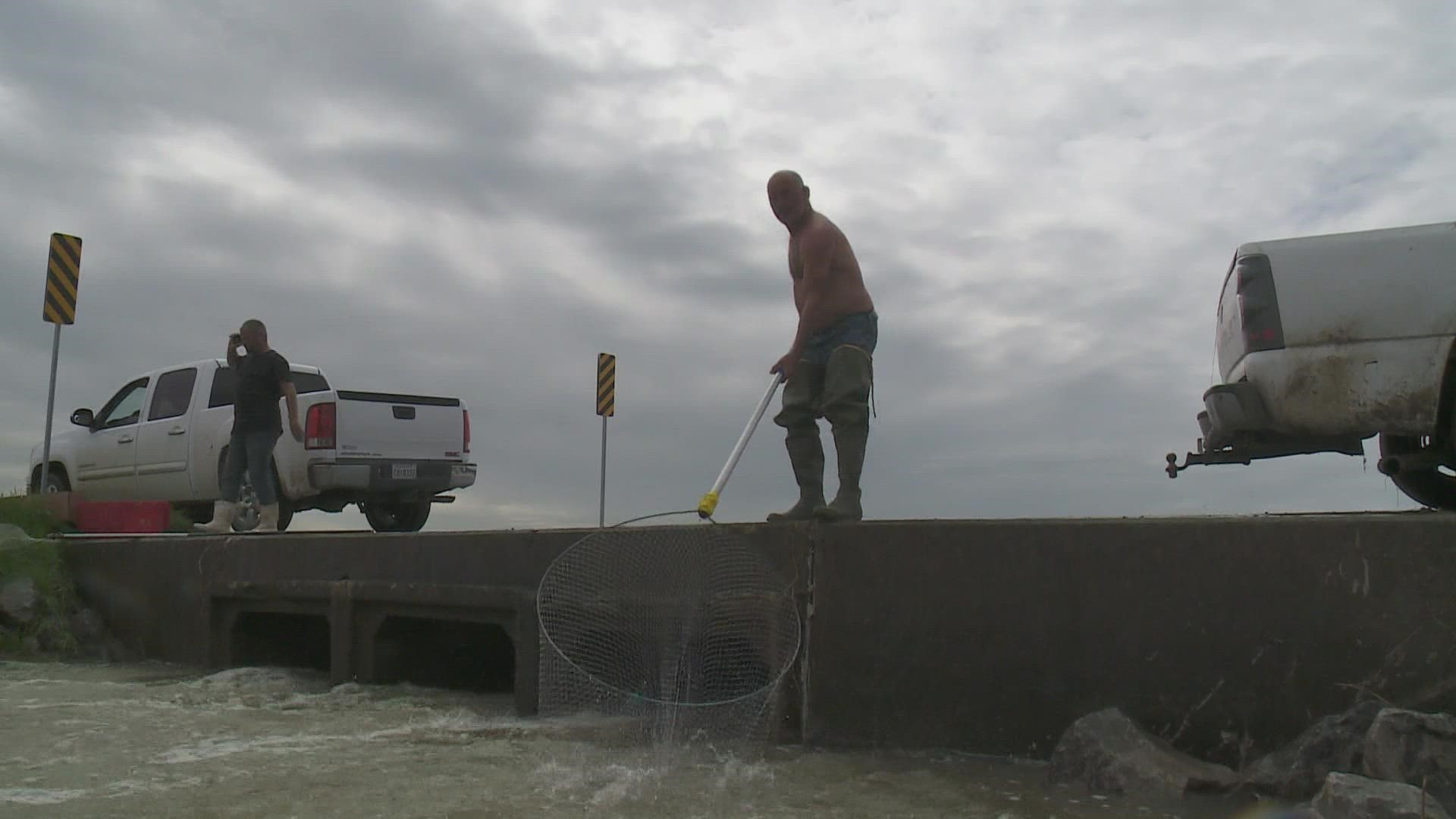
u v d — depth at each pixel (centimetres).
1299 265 565
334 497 1130
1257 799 337
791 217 491
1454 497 654
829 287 482
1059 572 398
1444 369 532
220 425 1138
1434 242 539
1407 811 280
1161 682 376
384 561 594
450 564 560
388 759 410
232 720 493
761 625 443
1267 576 362
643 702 429
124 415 1276
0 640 745
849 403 472
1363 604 346
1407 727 308
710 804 347
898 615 425
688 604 445
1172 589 377
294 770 394
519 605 497
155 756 418
